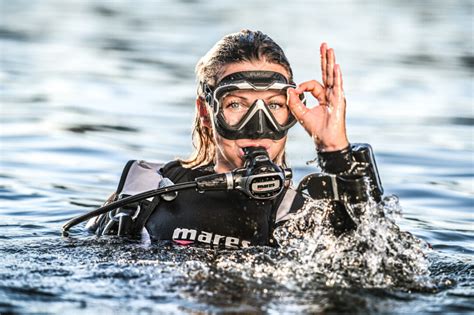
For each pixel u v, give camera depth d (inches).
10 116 1001.5
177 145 892.0
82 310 362.3
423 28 1899.6
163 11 2052.2
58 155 837.8
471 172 819.4
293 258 440.5
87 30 1737.2
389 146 917.8
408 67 1421.0
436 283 422.9
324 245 437.4
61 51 1485.0
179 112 1059.3
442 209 690.8
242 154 464.8
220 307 369.1
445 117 1075.3
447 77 1348.4
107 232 501.0
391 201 443.8
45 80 1233.4
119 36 1665.8
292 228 467.5
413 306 382.0
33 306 366.3
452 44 1686.8
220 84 469.4
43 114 1019.9
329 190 443.2
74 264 431.8
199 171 503.5
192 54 1480.1
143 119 1016.2
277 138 467.5
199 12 2032.5
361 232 433.1
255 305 373.1
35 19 1882.4
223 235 476.4
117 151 861.2
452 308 380.8
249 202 482.6
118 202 482.0
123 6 2149.4
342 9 2212.1
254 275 414.9
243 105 466.3
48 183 732.0
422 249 459.5
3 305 366.3
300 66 1328.7
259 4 2231.8
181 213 485.4
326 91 455.8
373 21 1991.9
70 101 1103.0
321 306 375.6
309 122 451.8
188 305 370.3
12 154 834.2
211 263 434.3
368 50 1574.8
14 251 463.5
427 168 831.7
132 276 410.3
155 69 1343.5
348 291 398.0
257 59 470.3
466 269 468.1
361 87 1252.5
